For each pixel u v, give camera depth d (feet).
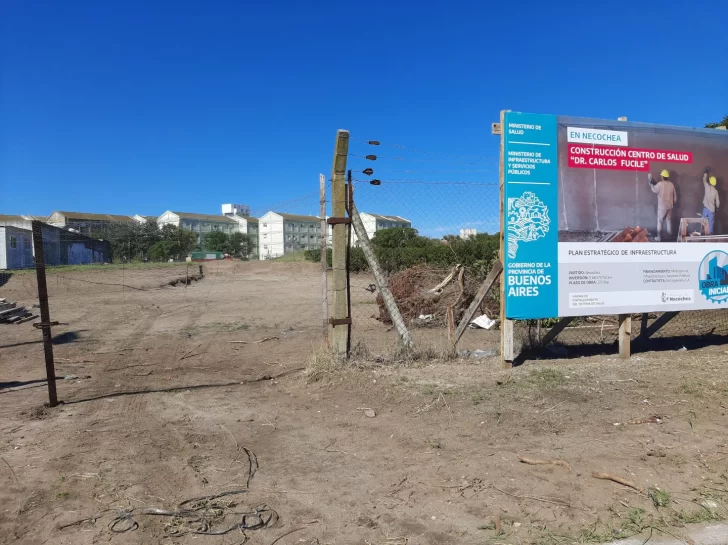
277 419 18.84
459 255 40.98
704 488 13.53
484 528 11.91
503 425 17.70
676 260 25.80
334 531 11.87
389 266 52.34
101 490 13.65
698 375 22.58
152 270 90.17
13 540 11.46
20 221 166.30
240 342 34.27
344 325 23.95
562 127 24.00
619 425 17.63
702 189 26.18
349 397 20.71
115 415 19.45
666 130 25.54
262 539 11.58
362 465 15.10
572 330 34.12
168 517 12.39
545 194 23.81
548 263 23.93
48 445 16.56
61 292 69.97
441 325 37.47
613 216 24.76
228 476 14.46
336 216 23.80
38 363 28.53
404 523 12.16
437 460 15.30
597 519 12.23
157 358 29.40
